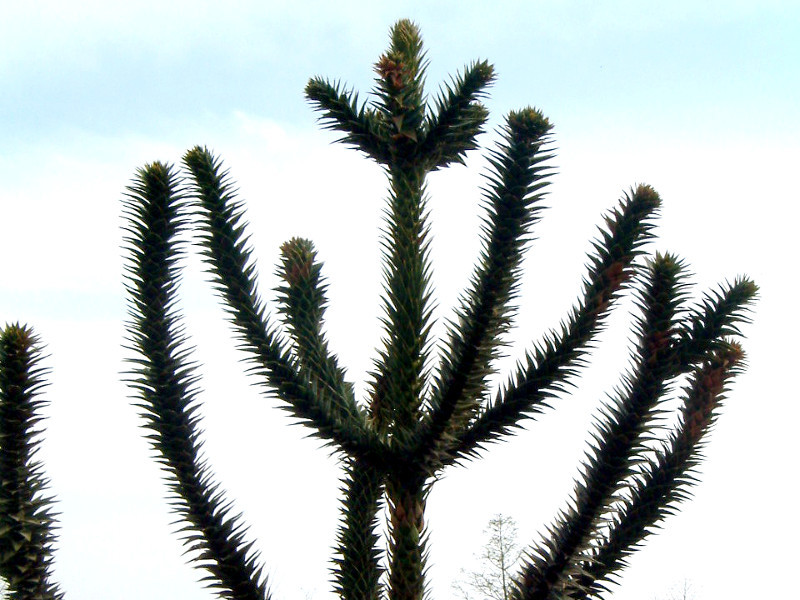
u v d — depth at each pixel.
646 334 5.10
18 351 4.67
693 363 5.08
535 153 5.04
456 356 4.90
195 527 4.75
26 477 4.65
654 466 5.32
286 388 4.82
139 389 4.85
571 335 5.01
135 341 4.91
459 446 5.08
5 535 4.47
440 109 5.57
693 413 5.37
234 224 5.13
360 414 5.13
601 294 5.06
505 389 5.05
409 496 5.07
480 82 5.55
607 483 4.93
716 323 5.02
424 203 5.54
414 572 5.02
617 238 5.12
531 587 4.89
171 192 5.08
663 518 5.20
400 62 5.51
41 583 4.55
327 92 5.57
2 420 4.62
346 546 5.39
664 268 5.10
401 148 5.52
